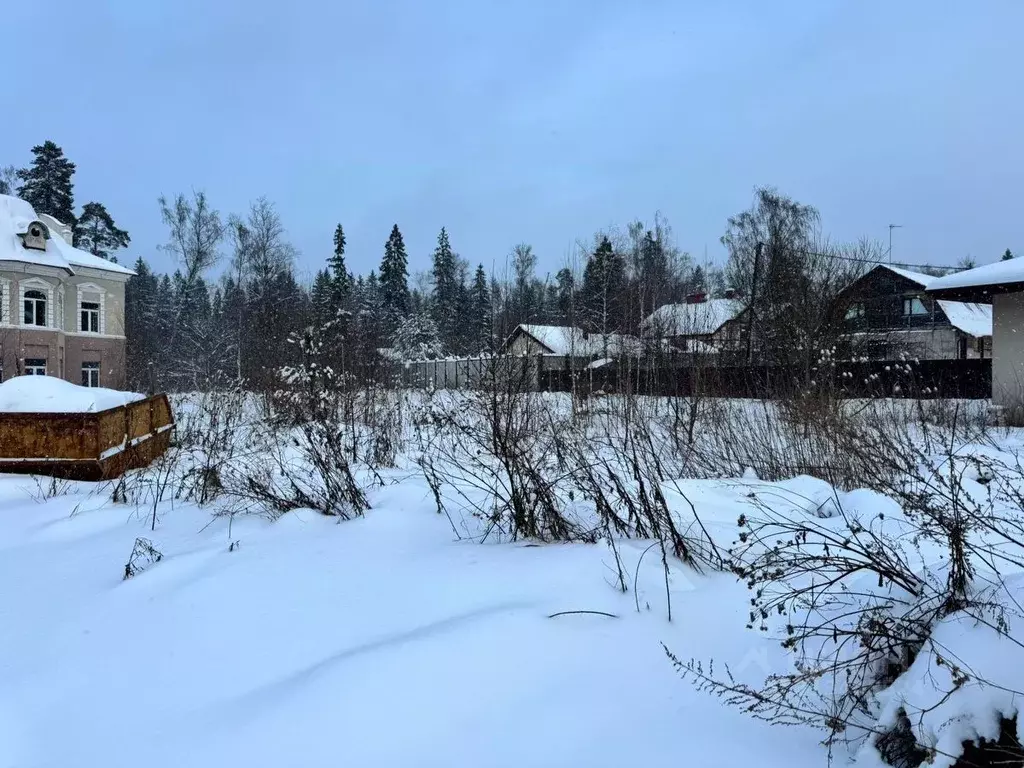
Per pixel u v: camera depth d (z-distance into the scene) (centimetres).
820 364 1155
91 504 644
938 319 3042
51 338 2873
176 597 364
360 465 748
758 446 730
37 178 4334
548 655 274
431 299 5466
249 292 3628
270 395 1145
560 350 2308
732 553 351
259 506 598
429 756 217
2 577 426
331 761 216
